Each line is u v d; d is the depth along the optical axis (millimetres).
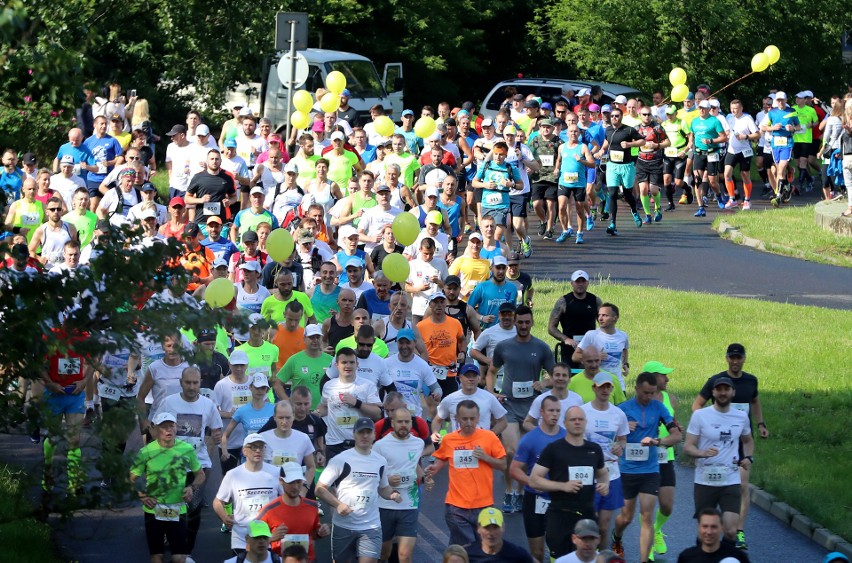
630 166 57594
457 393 28328
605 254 53938
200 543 27750
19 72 20031
